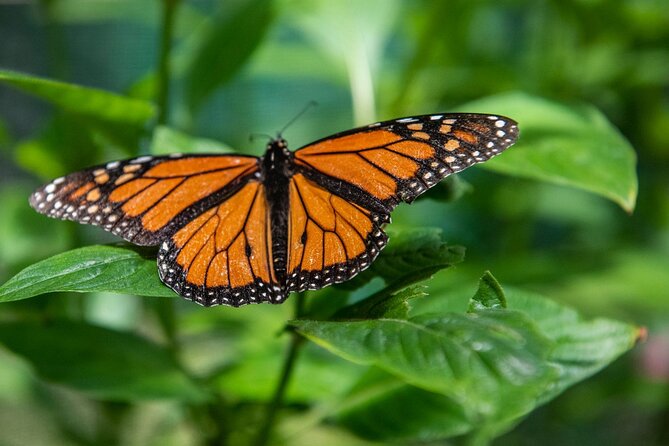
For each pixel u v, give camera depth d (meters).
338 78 0.77
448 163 0.60
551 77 0.81
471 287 0.66
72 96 0.63
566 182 0.63
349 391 0.65
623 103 0.85
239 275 0.61
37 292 0.59
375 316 0.59
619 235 0.89
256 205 0.61
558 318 0.63
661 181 0.89
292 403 0.66
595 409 0.84
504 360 0.56
